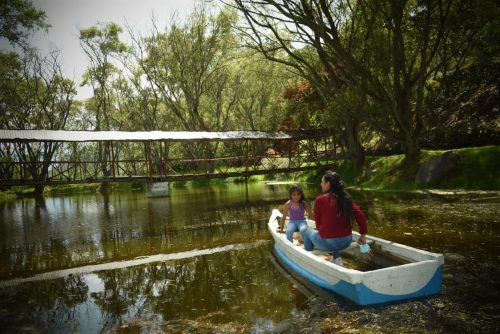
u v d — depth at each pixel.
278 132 25.06
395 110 16.67
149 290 5.77
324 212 5.38
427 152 17.69
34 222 14.62
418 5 15.78
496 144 16.61
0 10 26.72
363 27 18.03
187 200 20.55
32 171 24.59
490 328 3.72
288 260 6.56
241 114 45.28
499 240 7.15
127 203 21.03
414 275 4.52
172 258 7.77
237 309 4.70
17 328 4.56
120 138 20.25
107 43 37.25
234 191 24.84
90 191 35.59
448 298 4.49
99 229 12.12
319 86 19.50
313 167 24.94
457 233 7.97
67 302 5.44
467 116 19.19
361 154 22.09
